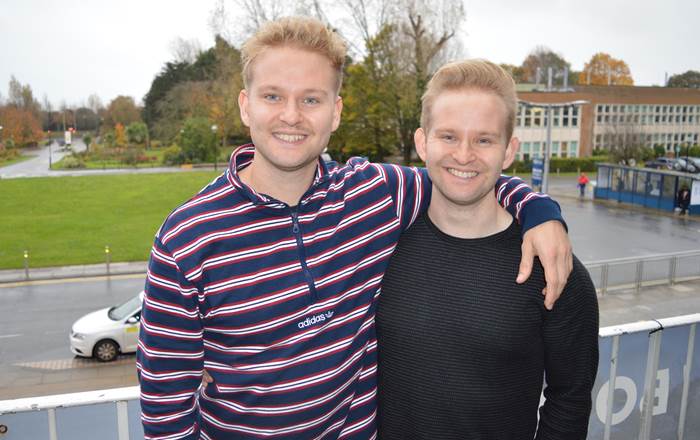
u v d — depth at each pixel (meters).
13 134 84.44
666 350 2.99
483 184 1.98
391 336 2.11
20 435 2.27
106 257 20.12
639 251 21.03
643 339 2.90
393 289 2.13
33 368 11.55
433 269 2.08
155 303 1.81
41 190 36.53
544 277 2.00
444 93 2.00
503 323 1.96
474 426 2.03
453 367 2.02
